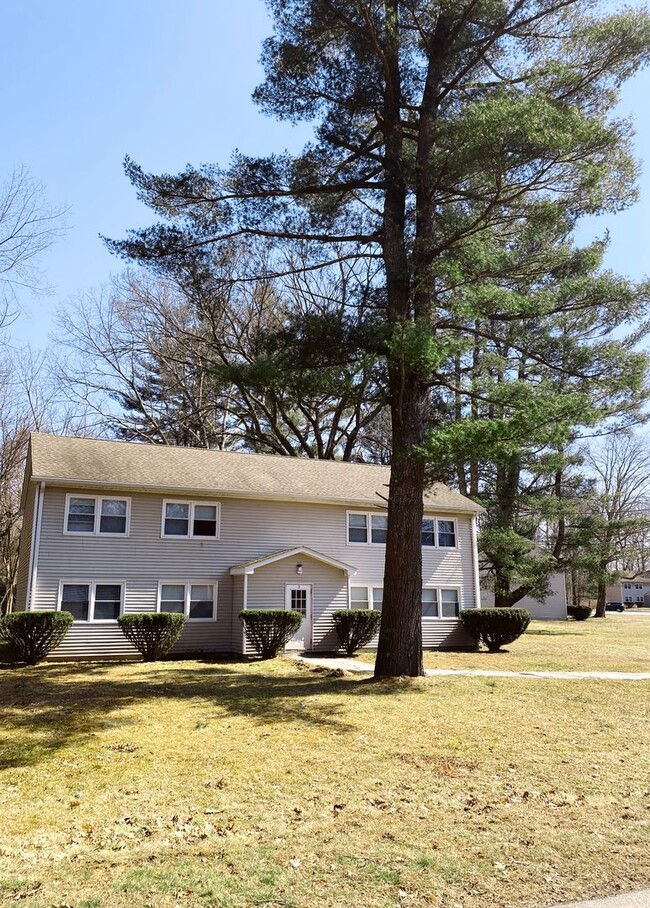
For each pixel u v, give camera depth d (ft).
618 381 40.57
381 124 46.68
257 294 106.22
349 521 73.87
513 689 40.78
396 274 42.32
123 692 39.32
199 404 112.37
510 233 44.96
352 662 58.44
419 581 44.83
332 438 111.55
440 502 78.79
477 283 41.81
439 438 38.09
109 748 26.55
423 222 43.88
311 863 15.97
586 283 40.11
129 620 56.90
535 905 13.91
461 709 34.63
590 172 36.14
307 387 41.04
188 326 110.11
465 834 18.01
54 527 59.41
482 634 70.18
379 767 24.35
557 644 76.69
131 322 110.63
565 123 34.40
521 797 21.33
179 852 16.66
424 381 43.86
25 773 23.30
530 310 39.96
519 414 37.50
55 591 58.44
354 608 71.82
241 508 68.44
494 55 46.11
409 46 46.78
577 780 23.21
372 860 16.16
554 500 95.96
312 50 44.91
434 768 24.36
